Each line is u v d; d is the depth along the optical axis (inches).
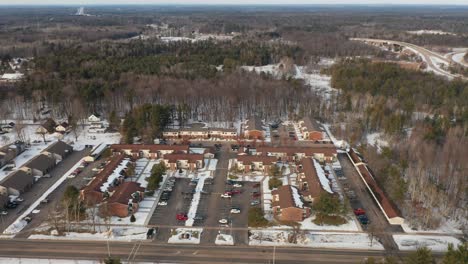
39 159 4170.8
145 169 4229.8
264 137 5191.9
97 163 4362.7
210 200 3587.6
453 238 3041.3
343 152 4773.6
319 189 3513.8
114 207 3280.0
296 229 3120.1
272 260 2768.2
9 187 3563.0
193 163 4222.4
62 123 5374.0
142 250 2861.7
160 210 3405.5
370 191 3722.9
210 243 2957.7
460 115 5418.3
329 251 2874.0
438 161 4104.3
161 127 5162.4
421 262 2368.4
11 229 3075.8
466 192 3572.8
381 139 5108.3
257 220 3174.2
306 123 5418.3
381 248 2906.0
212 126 5570.9
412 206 3393.2
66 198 3238.2
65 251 2834.6
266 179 4018.2
